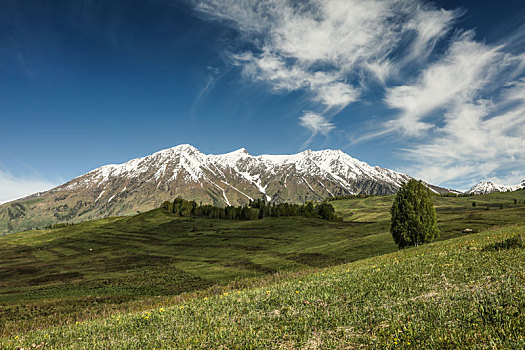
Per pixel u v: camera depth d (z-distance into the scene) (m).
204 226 195.62
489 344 7.07
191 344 10.12
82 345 12.01
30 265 117.50
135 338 11.92
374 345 8.11
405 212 53.56
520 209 110.31
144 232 191.12
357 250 74.50
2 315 41.78
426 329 8.50
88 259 123.81
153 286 63.44
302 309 12.43
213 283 62.19
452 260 17.58
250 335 10.10
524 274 11.89
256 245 122.56
